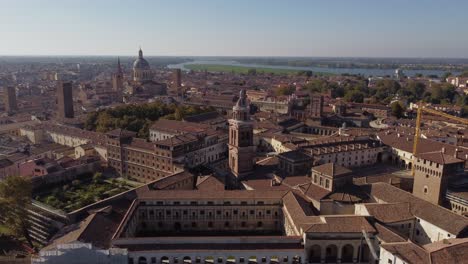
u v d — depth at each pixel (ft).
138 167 648.38
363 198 432.66
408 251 321.73
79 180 632.79
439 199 467.52
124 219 401.70
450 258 307.58
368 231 358.64
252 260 359.46
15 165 624.18
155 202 453.17
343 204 422.82
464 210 445.78
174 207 452.76
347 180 447.01
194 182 564.30
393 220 383.65
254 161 623.77
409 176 628.28
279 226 457.27
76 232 368.68
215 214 455.22
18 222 439.22
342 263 366.43
